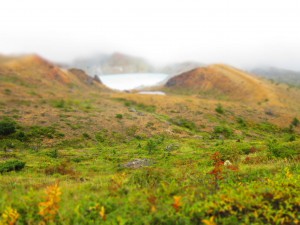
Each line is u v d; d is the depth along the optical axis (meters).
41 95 115.69
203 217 8.05
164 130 61.62
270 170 12.84
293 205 8.57
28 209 8.98
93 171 25.11
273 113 122.38
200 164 21.88
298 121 108.69
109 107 91.38
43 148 42.75
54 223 8.01
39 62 193.50
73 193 10.77
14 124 51.25
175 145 42.28
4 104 74.06
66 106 81.81
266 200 8.91
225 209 8.41
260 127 94.69
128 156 34.28
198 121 84.06
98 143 49.31
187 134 61.78
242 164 17.47
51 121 58.41
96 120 63.97
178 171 15.53
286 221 7.80
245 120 101.25
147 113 84.06
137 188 11.11
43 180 17.08
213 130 74.50
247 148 28.38
